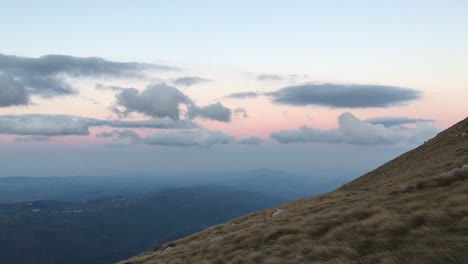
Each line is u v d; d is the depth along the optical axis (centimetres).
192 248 2442
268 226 2270
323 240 1540
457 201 1430
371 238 1365
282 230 1911
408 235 1273
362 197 2377
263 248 1761
